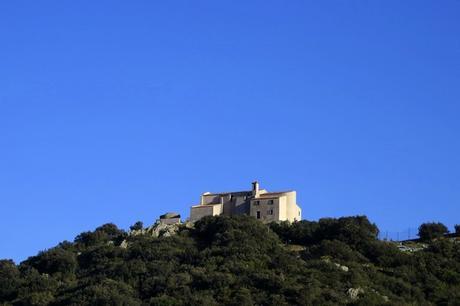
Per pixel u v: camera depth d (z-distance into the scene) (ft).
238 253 604.08
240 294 536.01
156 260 610.24
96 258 639.76
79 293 560.20
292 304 523.29
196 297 536.01
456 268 607.37
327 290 539.70
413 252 636.07
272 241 646.74
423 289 573.74
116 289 559.79
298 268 581.12
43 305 563.48
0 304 584.40
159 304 534.37
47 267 639.76
